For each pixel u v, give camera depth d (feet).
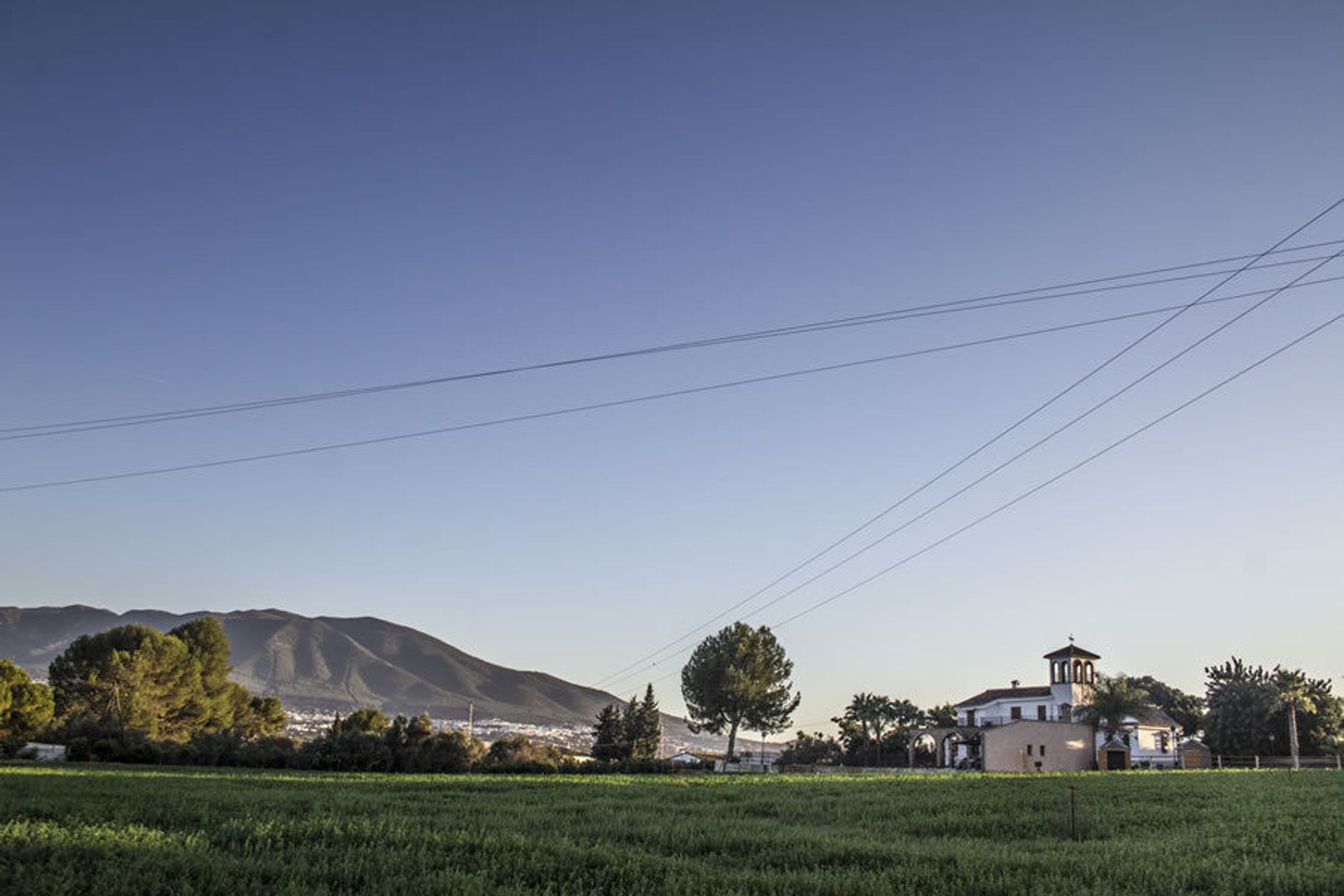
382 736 281.74
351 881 59.06
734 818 107.55
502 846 74.02
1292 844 84.58
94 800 104.47
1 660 304.30
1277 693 341.82
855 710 402.52
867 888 61.31
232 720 377.50
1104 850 80.48
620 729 499.51
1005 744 308.40
